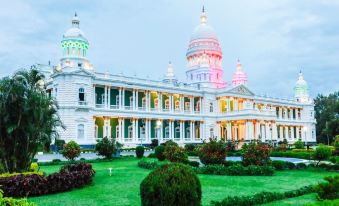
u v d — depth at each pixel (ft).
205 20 385.29
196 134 313.32
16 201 28.84
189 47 375.66
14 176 62.69
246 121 288.92
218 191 67.56
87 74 226.58
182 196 39.68
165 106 294.05
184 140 294.05
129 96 268.21
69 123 214.28
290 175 94.53
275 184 77.36
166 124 289.53
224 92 317.42
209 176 91.04
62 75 219.00
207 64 347.15
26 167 74.64
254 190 68.90
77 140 216.33
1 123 70.64
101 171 103.65
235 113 300.20
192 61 370.53
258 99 358.64
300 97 427.33
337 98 435.53
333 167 105.50
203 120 310.86
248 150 101.24
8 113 70.59
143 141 262.47
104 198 60.49
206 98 315.17
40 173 70.69
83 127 222.07
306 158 149.38
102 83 239.50
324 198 53.67
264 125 300.40
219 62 372.58
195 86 318.24
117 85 248.73
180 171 41.19
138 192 66.28
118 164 133.49
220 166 97.55
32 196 62.08
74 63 247.09
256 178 87.35
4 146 71.72
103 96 247.29
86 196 62.34
